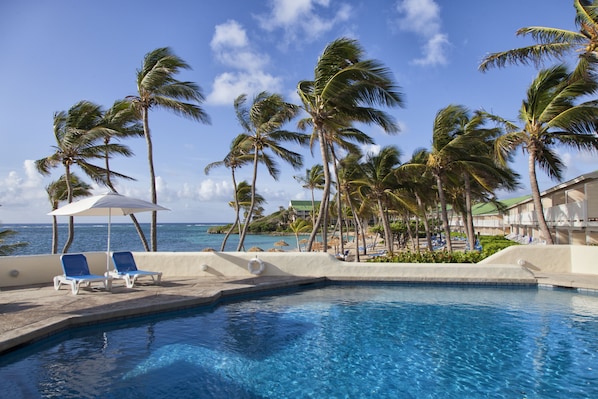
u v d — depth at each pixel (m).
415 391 5.27
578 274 13.15
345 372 5.88
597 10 13.70
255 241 67.88
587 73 14.68
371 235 70.06
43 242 56.38
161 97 17.34
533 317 8.91
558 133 16.97
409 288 12.45
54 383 5.21
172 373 5.66
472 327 8.16
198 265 13.16
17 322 6.81
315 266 13.38
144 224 188.00
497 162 20.52
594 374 5.80
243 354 6.54
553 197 25.88
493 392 5.21
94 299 8.94
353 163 25.97
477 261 14.55
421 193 26.23
